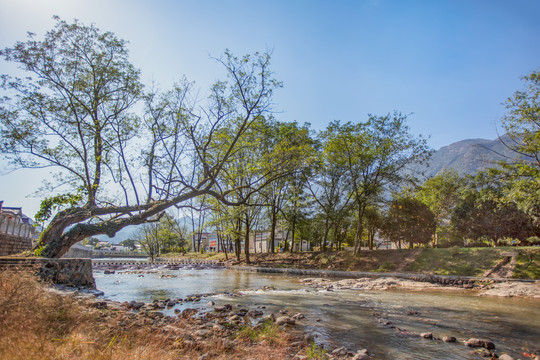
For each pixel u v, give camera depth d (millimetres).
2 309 6027
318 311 13531
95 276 29062
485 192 28109
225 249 56406
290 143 28500
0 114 19578
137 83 22156
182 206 19984
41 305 7211
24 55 19812
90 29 21484
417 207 43156
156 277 29281
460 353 8133
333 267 36719
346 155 37812
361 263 35250
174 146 20375
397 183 36844
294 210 46062
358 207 40656
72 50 21266
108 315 9812
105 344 5719
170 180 19281
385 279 24922
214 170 21141
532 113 23062
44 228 20656
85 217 20094
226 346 7301
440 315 12977
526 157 24297
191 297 16203
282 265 41406
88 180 20906
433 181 48844
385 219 44438
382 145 36000
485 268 26531
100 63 21891
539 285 19969
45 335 5590
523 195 23719
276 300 16344
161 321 10188
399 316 12672
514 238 39219
